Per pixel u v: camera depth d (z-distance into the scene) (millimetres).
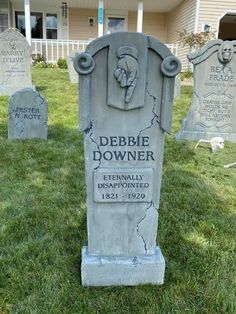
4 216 3172
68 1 15891
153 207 2305
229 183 4199
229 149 5562
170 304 2213
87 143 2121
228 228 3115
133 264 2350
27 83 8562
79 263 2561
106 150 2150
